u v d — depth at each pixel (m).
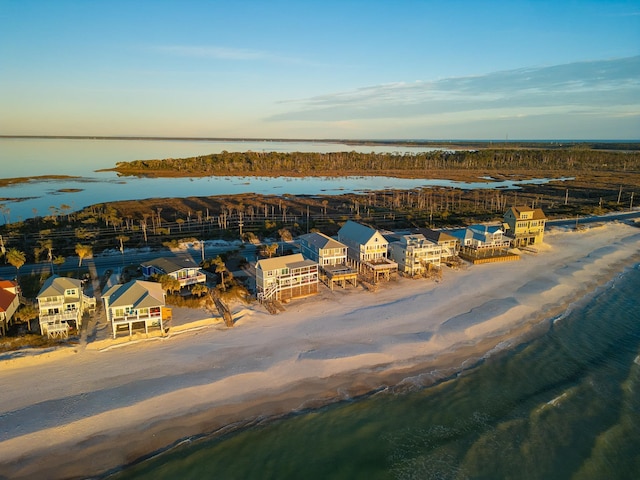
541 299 68.38
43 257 81.69
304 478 34.28
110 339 51.50
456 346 54.00
